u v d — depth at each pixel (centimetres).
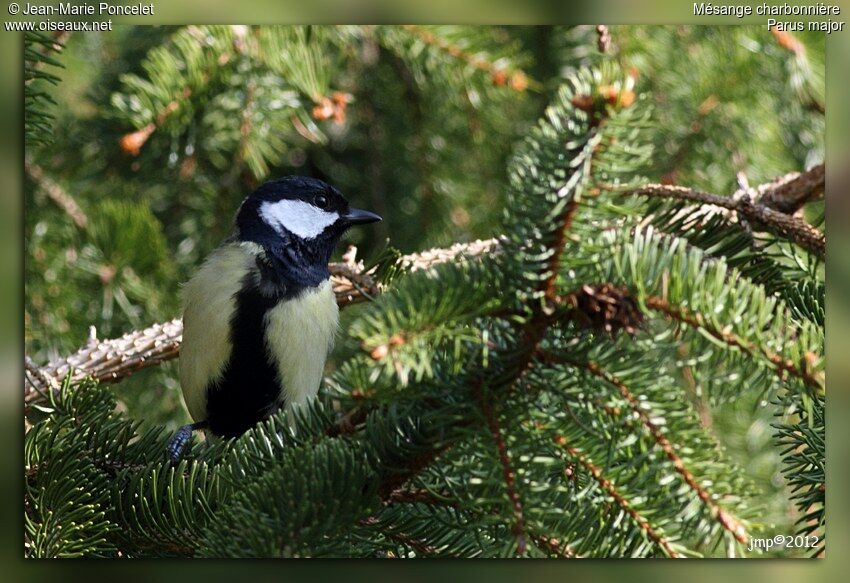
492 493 345
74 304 743
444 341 328
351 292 667
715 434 697
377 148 850
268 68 697
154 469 429
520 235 325
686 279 327
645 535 351
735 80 744
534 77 823
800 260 518
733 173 763
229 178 805
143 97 664
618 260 328
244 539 354
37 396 529
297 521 356
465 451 352
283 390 628
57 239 755
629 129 312
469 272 329
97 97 789
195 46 668
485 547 381
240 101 697
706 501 340
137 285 752
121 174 795
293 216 648
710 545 341
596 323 326
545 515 336
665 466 343
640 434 344
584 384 344
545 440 350
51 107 782
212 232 802
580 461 357
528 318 329
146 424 738
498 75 715
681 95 754
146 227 746
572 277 327
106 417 477
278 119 713
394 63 828
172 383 750
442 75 727
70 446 437
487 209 841
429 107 830
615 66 314
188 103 674
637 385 343
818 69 704
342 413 404
